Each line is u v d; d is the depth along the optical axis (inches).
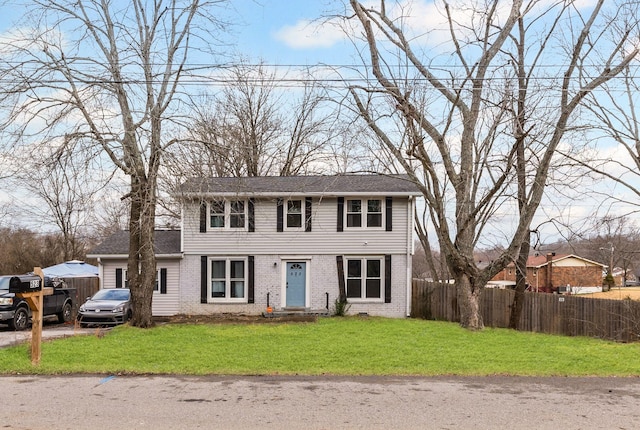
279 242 938.7
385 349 510.0
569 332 810.2
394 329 686.5
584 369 423.5
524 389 356.2
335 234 938.1
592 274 1935.3
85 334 642.8
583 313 793.6
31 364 417.4
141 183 658.2
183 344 537.3
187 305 936.3
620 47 663.1
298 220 944.3
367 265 944.3
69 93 592.1
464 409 309.7
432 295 922.7
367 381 374.6
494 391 350.0
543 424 284.5
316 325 728.3
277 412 302.0
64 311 882.8
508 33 679.1
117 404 315.9
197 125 649.6
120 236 1026.1
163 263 941.2
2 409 305.4
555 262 1900.8
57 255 1727.4
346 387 357.4
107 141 600.4
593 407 315.6
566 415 300.0
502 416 297.4
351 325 732.7
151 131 629.9
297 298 939.3
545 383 373.1
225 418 291.3
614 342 655.8
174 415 295.9
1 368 405.1
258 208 943.0
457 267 717.9
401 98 636.1
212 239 938.7
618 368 429.7
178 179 639.8
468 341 580.7
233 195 892.0
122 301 821.9
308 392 344.5
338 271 932.6
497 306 906.7
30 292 415.2
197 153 644.1
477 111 689.6
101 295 849.5
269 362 441.1
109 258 962.1
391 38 700.7
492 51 677.3
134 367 414.6
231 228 943.0
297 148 1508.4
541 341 607.8
